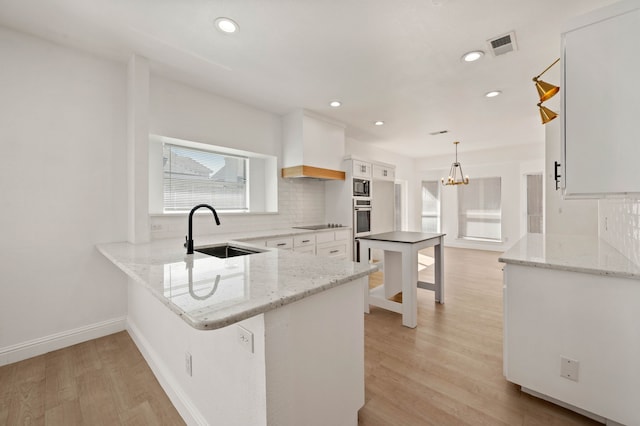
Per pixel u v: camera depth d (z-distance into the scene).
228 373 1.13
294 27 2.05
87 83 2.39
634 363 1.28
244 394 1.04
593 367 1.38
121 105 2.56
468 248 6.91
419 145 6.10
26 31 2.10
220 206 3.61
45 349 2.17
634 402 1.28
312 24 2.02
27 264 2.13
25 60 2.12
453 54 2.42
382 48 2.33
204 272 1.30
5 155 2.04
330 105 3.64
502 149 6.33
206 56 2.45
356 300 1.39
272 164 4.02
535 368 1.55
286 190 4.11
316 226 4.32
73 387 1.75
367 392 1.67
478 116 4.09
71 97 2.31
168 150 3.12
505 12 1.90
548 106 3.61
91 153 2.40
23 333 2.11
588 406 1.40
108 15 1.92
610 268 1.34
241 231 3.54
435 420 1.45
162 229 2.86
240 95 3.31
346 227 4.26
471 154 6.81
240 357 1.05
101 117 2.45
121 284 2.57
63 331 2.27
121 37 2.18
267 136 3.84
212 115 3.24
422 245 2.79
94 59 2.42
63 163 2.28
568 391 1.45
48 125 2.21
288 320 1.01
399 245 2.69
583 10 1.87
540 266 1.50
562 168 1.33
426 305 3.12
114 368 1.96
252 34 2.14
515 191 6.30
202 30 2.09
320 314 1.17
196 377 1.38
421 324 2.63
